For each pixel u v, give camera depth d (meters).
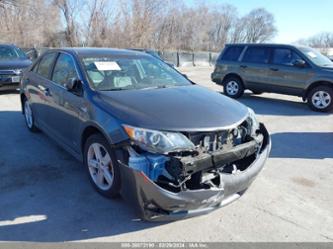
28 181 3.71
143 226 2.92
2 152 4.59
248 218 3.11
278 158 4.75
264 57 9.43
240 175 2.90
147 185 2.59
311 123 7.06
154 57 4.71
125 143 2.77
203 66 29.23
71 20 32.31
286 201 3.45
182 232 2.86
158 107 3.04
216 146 2.86
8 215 3.03
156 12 35.47
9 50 9.87
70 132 3.86
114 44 31.72
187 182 2.72
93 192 3.47
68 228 2.86
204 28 47.03
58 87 4.12
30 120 5.54
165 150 2.64
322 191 3.72
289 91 8.96
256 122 3.49
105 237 2.76
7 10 31.06
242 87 10.00
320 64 8.55
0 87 8.70
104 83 3.66
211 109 3.12
